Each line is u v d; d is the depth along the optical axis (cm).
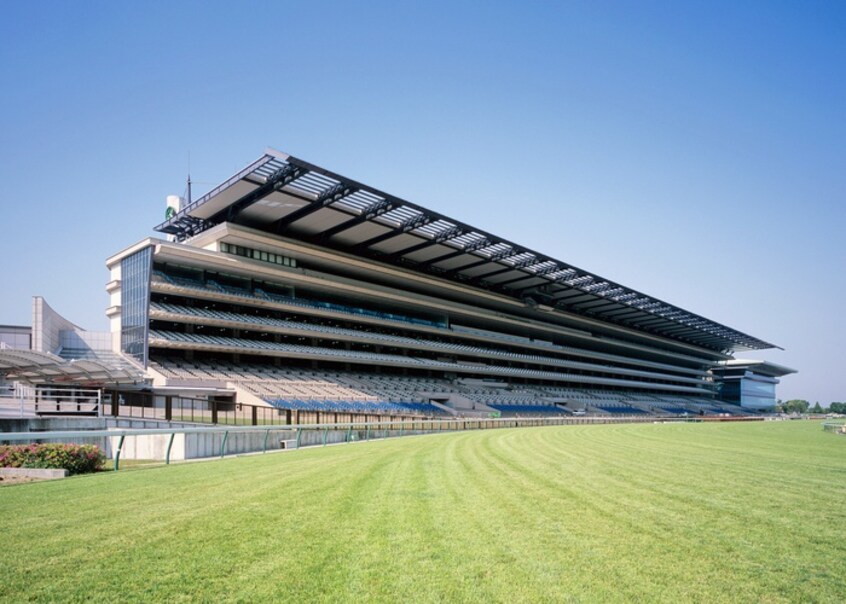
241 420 3534
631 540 727
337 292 6059
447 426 4544
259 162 3991
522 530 760
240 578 554
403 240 5656
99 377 3095
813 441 3256
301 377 5478
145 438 2128
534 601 512
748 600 533
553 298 8506
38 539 680
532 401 8075
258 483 1143
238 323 5128
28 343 4750
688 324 10725
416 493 1029
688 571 611
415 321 6975
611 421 7100
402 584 543
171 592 516
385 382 6353
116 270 5128
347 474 1304
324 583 543
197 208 4828
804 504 1017
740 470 1552
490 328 8119
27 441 1941
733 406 13425
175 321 4831
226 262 4984
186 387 4328
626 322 10538
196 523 764
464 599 512
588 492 1087
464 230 5428
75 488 1073
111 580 545
